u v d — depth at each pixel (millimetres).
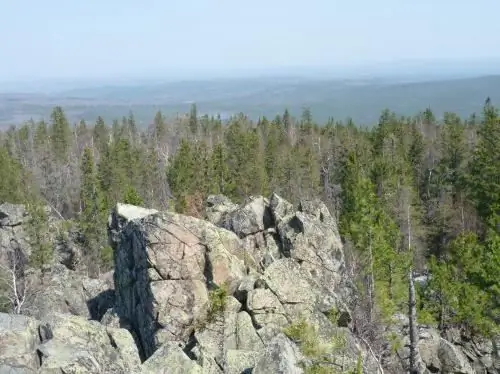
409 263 42875
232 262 33250
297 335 26078
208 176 91438
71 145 145875
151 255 31641
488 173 69688
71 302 49906
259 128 144125
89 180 89750
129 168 106875
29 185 103625
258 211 45062
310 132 149500
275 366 23062
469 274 45062
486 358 44688
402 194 77625
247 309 30547
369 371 28297
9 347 18812
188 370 23062
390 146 100562
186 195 79562
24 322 19922
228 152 110312
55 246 70438
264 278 31719
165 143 154750
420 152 99188
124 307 35219
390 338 35781
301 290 31562
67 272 59219
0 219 68562
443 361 39156
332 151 113812
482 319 43719
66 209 110125
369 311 36844
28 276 59094
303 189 99562
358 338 32844
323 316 30562
